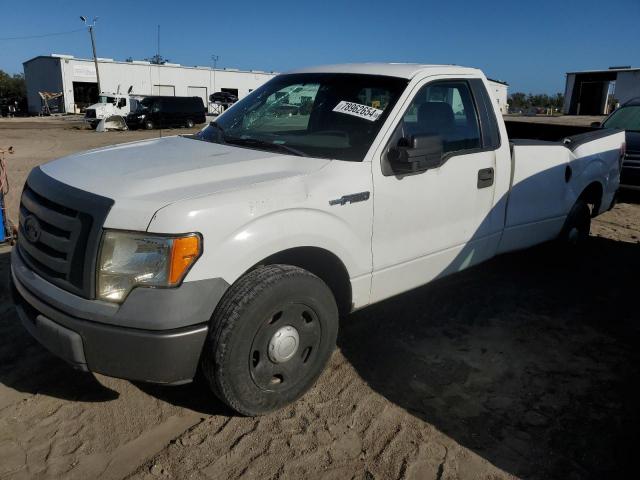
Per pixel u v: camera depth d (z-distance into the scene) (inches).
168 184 111.7
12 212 300.2
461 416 125.4
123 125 1192.2
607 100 1841.8
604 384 140.2
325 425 120.4
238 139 149.0
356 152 133.9
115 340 101.4
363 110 143.4
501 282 206.7
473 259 168.7
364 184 130.0
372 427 120.3
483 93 167.0
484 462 111.1
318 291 120.5
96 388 131.4
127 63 2199.8
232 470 106.4
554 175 194.4
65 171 122.8
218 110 2028.8
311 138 143.3
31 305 113.7
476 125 163.6
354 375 140.1
